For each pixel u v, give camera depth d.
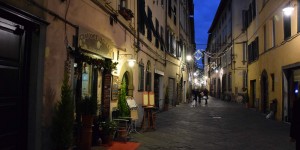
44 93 6.72
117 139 9.92
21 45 6.27
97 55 9.59
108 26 10.67
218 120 17.31
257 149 9.40
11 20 5.89
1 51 5.67
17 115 6.20
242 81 34.41
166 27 24.25
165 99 23.72
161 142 10.27
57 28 7.22
